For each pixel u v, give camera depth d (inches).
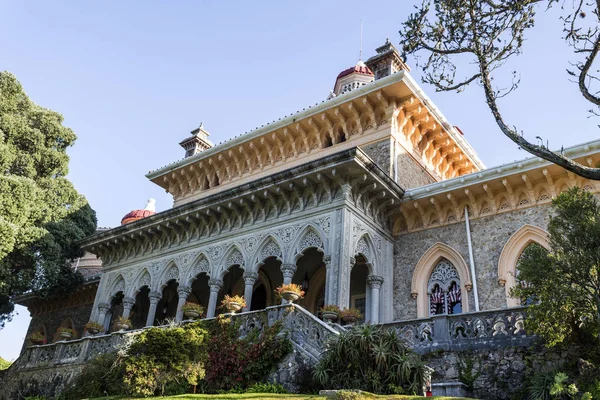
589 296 374.0
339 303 597.3
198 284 943.7
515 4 366.3
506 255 642.2
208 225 807.1
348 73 998.4
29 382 709.9
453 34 378.0
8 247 809.5
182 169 1026.1
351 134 834.2
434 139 882.1
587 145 594.6
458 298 673.0
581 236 376.5
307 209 690.8
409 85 772.6
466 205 700.0
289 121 870.4
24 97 1002.7
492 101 355.6
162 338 490.0
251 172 938.7
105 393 531.5
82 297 1085.1
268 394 406.6
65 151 1027.3
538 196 649.0
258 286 908.0
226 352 508.4
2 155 864.9
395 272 723.4
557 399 349.7
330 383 415.5
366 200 700.0
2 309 1141.7
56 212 979.3
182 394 457.7
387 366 402.3
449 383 412.5
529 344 418.9
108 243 926.4
